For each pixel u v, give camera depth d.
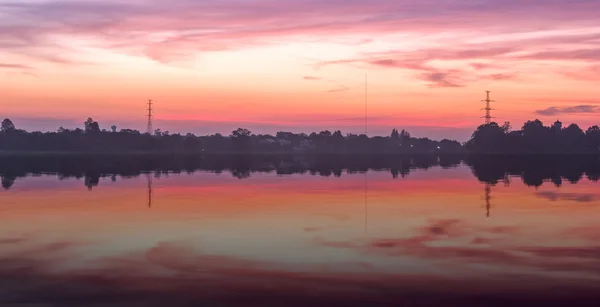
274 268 15.61
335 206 28.98
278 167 73.44
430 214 26.02
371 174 56.91
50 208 28.42
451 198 32.84
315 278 14.62
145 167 72.31
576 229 21.89
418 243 19.12
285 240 19.59
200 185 42.62
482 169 67.50
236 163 88.38
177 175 55.06
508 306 12.52
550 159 109.44
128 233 21.00
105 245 18.77
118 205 29.59
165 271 15.32
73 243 19.12
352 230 21.61
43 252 17.70
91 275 14.92
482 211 27.06
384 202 30.86
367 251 17.80
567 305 12.57
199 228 22.09
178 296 13.11
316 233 20.97
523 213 26.34
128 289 13.65
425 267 15.79
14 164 80.06
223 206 29.05
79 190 38.34
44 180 47.88
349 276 14.81
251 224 23.05
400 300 12.88
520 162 92.69
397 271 15.33
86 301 12.77
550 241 19.47
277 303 12.62
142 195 34.88
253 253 17.48
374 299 12.93
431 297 13.09
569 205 29.34
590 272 15.27
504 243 19.12
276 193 36.09
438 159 113.69
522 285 14.04
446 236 20.41
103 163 85.25
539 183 44.09
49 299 12.92
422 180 47.84
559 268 15.71
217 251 17.80
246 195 34.75
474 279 14.55
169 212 26.77
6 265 16.02
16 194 35.56
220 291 13.48
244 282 14.23
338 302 12.71
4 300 12.85
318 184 43.53
